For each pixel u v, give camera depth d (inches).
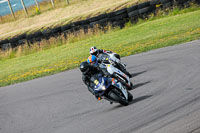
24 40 4008.4
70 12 4781.0
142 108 1037.2
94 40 3430.1
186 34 2258.9
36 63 3053.6
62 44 3841.0
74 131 1000.2
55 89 1749.5
